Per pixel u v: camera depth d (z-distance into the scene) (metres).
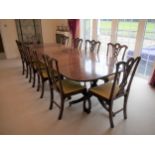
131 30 3.62
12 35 5.58
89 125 2.10
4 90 3.12
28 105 2.59
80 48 3.81
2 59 5.54
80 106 2.55
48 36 6.37
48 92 3.04
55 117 2.28
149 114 2.30
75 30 5.08
